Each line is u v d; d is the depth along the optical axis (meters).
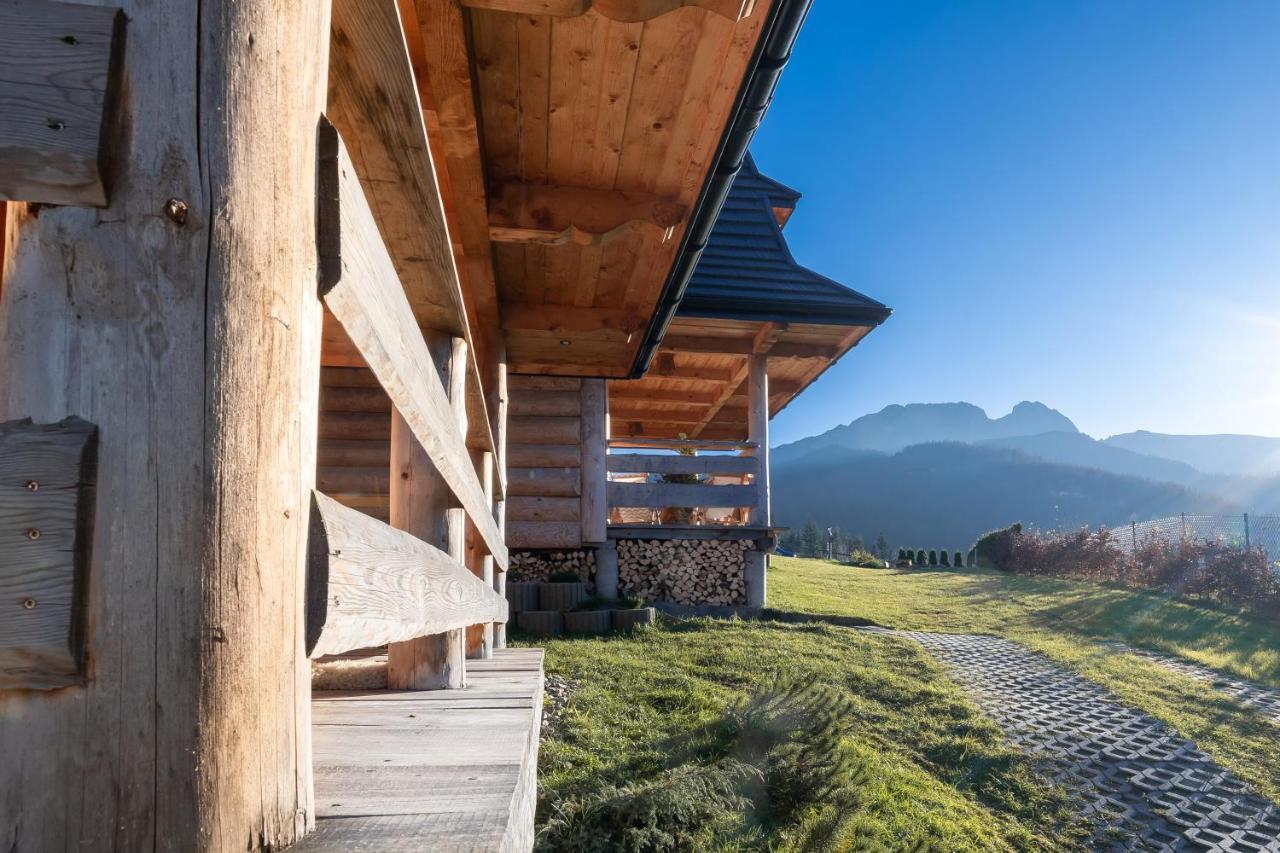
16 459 0.79
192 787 0.83
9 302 0.83
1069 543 20.22
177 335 0.84
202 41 0.87
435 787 1.47
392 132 1.58
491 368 5.93
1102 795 5.57
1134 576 17.00
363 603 1.25
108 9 0.84
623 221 4.33
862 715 6.60
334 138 1.04
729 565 10.82
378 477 7.07
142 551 0.82
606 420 10.35
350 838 1.15
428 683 2.83
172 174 0.85
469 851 1.13
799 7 2.79
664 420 14.90
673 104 3.52
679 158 3.98
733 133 3.52
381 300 1.33
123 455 0.82
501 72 3.29
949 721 6.70
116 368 0.83
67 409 0.82
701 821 3.90
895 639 9.75
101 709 0.80
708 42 3.07
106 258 0.83
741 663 7.55
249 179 0.89
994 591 16.19
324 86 1.07
